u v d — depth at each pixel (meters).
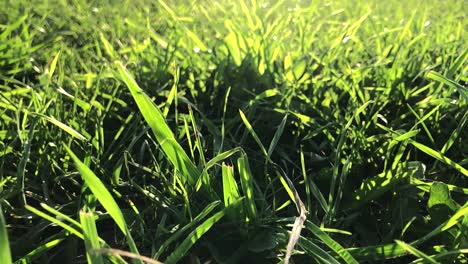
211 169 0.29
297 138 0.34
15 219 0.26
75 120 0.32
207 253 0.24
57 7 0.72
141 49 0.47
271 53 0.45
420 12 0.78
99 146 0.32
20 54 0.48
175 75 0.31
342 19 0.74
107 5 0.77
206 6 0.74
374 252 0.22
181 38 0.48
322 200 0.26
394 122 0.34
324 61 0.44
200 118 0.37
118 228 0.26
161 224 0.24
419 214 0.26
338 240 0.25
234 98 0.38
